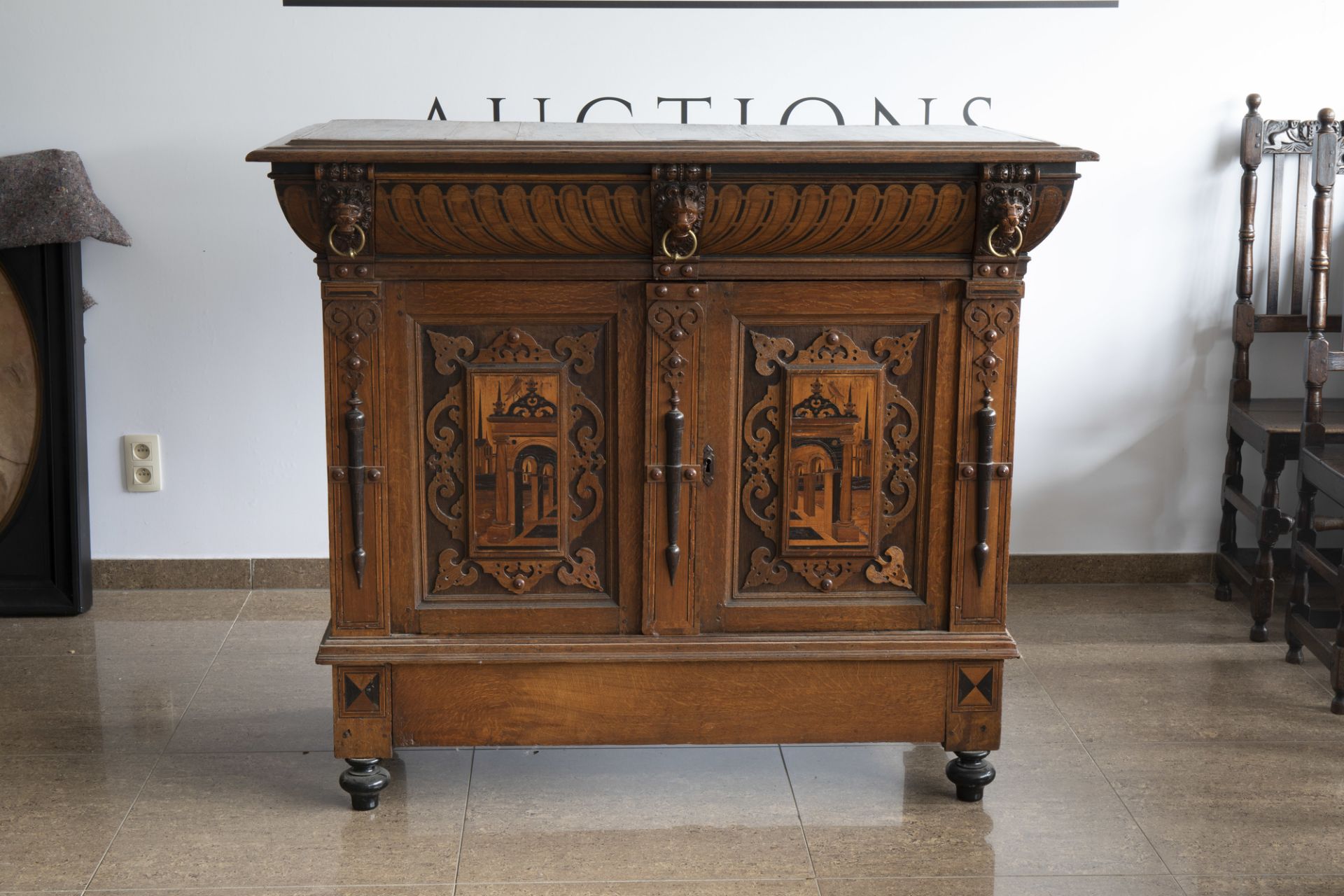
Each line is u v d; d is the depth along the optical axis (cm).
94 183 329
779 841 235
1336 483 280
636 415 231
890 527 239
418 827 239
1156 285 347
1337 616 320
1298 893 220
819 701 243
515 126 251
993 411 232
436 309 226
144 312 337
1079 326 349
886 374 233
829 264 227
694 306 227
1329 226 295
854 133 242
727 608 240
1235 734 276
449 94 328
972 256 227
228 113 327
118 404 341
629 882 222
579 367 230
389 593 236
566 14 325
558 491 234
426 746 241
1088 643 324
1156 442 357
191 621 333
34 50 321
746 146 215
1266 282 348
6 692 290
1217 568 354
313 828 238
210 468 347
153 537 351
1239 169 340
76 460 330
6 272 323
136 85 324
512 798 249
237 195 331
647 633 239
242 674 302
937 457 235
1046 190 221
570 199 216
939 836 237
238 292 337
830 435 234
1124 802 249
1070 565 363
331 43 324
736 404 232
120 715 281
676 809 246
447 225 218
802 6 326
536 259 224
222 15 322
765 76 329
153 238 333
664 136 233
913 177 217
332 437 229
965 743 245
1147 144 338
